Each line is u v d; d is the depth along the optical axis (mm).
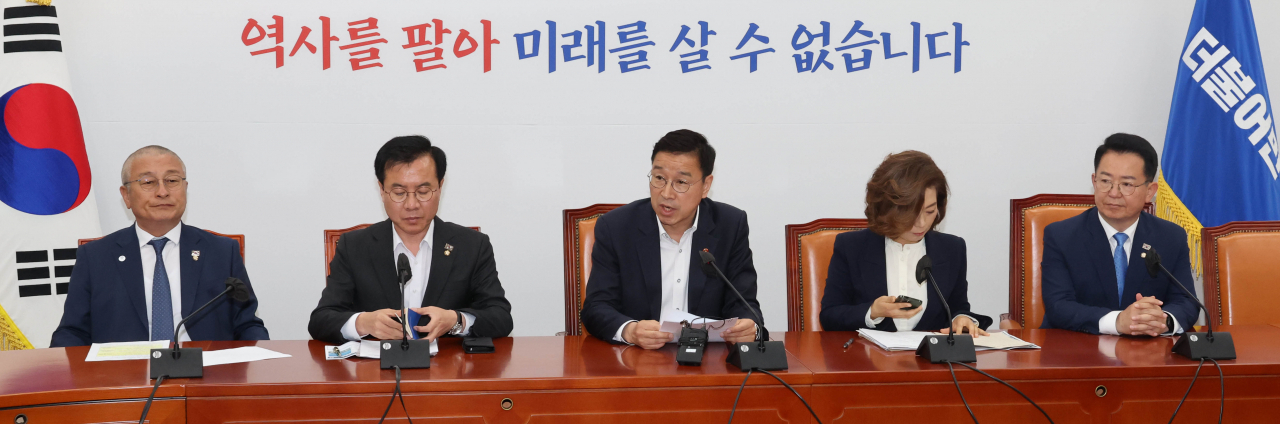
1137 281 2348
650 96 3344
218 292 2316
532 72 3295
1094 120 3490
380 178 2146
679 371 1675
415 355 1696
